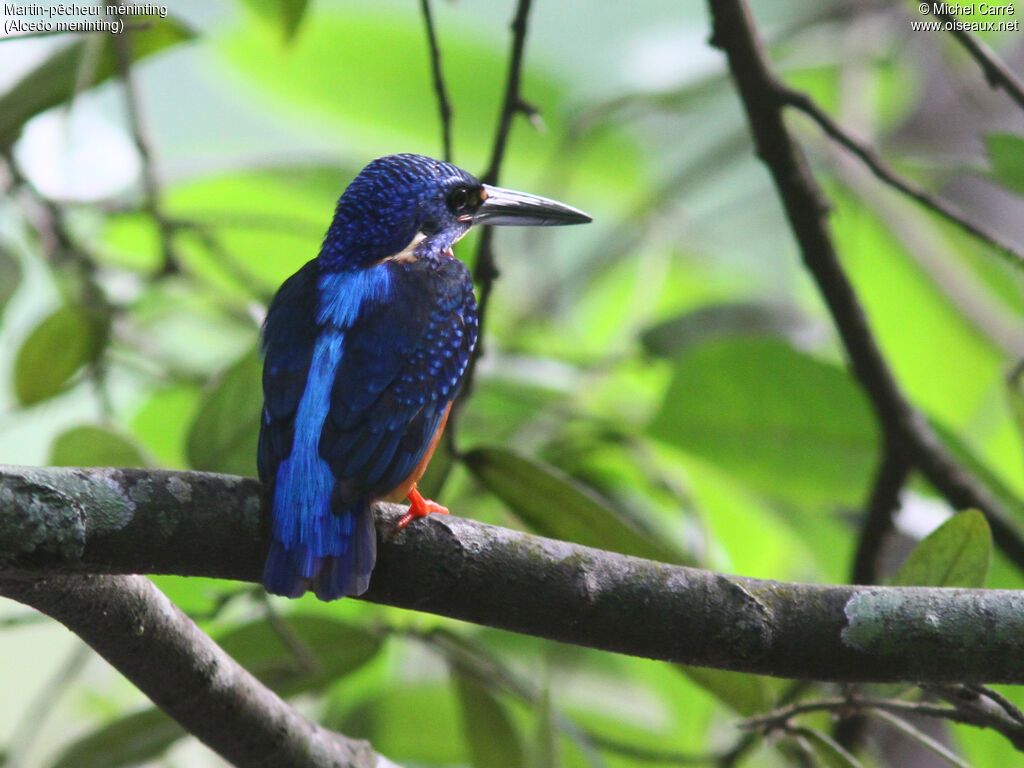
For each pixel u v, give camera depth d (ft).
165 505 19.27
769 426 31.55
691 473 37.01
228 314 36.47
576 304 46.91
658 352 34.99
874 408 30.71
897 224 45.01
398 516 20.86
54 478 18.81
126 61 30.96
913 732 21.66
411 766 33.30
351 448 21.39
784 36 42.45
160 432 38.34
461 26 46.96
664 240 44.42
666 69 45.60
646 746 33.60
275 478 20.65
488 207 28.73
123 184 37.37
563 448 34.19
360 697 34.76
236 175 40.88
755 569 37.86
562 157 40.11
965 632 19.47
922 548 21.95
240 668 22.94
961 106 45.27
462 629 35.17
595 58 50.55
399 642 35.27
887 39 45.70
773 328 35.12
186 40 31.81
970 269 45.21
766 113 29.76
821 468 31.99
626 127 48.67
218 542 19.60
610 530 23.72
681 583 19.90
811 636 19.69
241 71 46.80
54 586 19.92
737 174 56.24
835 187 47.21
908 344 46.29
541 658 36.42
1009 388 27.81
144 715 26.45
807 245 30.68
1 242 31.22
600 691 37.32
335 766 23.79
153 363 37.55
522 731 34.50
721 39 29.50
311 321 23.76
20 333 35.50
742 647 19.77
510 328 42.70
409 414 22.71
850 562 32.68
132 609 20.88
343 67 46.44
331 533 19.99
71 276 33.99
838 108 45.52
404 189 27.20
